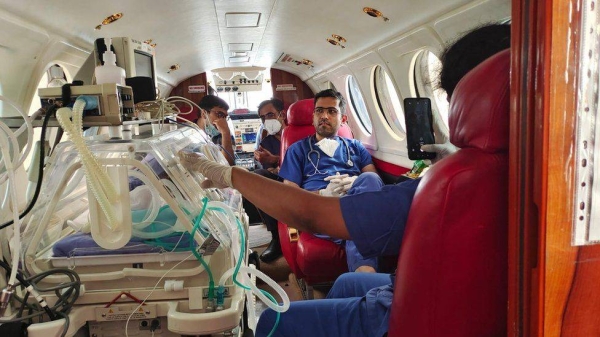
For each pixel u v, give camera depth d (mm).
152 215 1131
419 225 829
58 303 1062
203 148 1729
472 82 809
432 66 2789
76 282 1065
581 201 643
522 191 667
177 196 1142
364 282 1509
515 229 691
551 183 629
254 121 6066
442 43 2463
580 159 630
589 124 622
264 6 3203
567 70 602
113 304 1111
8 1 1586
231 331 1115
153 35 3371
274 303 1181
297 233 2547
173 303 1111
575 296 679
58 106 1064
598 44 603
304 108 3441
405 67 3125
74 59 2449
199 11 3207
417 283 839
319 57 4785
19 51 1839
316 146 3000
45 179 1146
